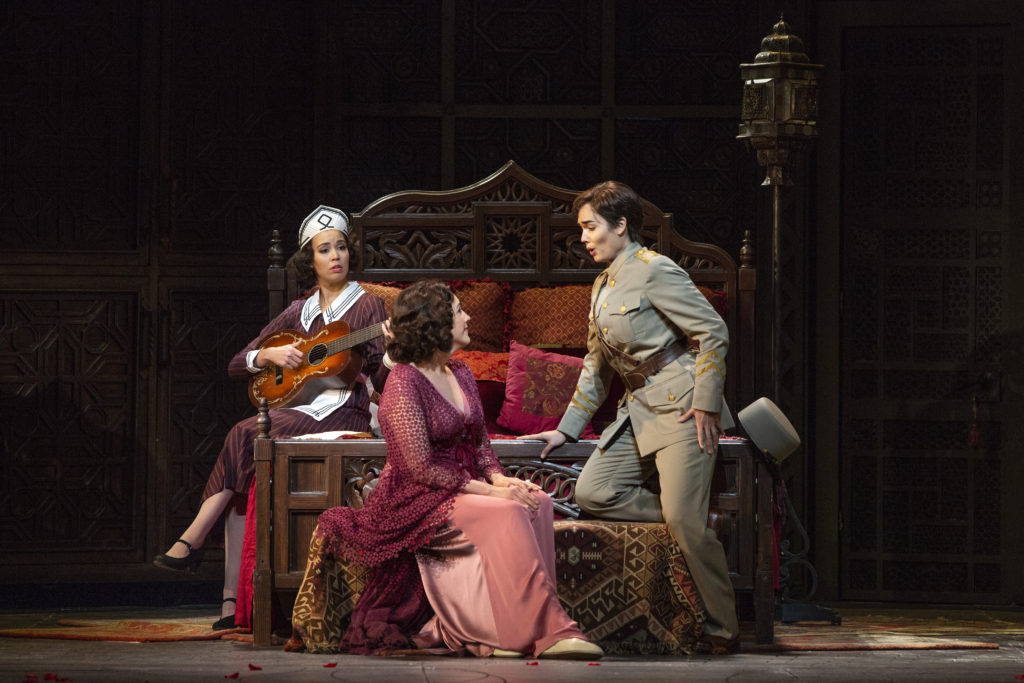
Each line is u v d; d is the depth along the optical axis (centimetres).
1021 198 2539
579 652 1575
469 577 1627
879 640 1873
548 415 2066
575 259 2319
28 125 2477
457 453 1670
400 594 1675
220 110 2522
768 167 2212
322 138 2531
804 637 1911
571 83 2569
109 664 1578
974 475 2556
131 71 2505
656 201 2572
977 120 2559
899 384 2575
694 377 1723
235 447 1995
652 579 1725
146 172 2491
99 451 2488
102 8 2494
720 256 2316
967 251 2561
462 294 2252
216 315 2523
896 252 2577
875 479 2575
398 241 2305
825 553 2558
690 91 2573
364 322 2056
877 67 2572
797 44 2197
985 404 2552
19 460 2464
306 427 1978
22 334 2469
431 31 2555
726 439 1834
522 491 1639
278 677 1444
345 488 1802
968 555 2555
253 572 1839
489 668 1505
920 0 2547
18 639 1889
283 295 2252
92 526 2481
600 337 1788
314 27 2533
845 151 2580
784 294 2544
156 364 2495
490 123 2567
